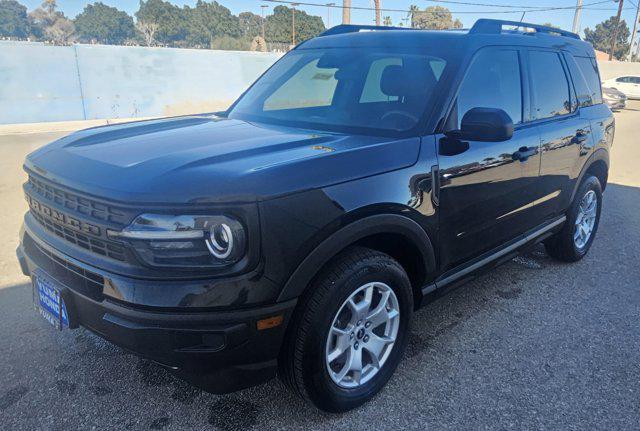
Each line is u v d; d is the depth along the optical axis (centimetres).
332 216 224
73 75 2019
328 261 237
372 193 240
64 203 231
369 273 245
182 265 203
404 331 281
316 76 357
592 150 440
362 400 264
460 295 402
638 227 585
